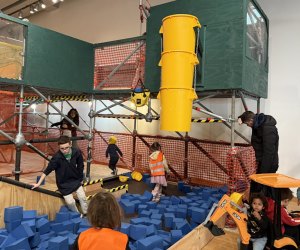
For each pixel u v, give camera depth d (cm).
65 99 761
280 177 327
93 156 930
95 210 219
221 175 672
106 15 1000
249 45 477
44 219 410
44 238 383
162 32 432
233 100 458
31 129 1070
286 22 632
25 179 651
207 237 381
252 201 316
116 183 704
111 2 985
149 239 352
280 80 638
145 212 472
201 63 466
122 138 869
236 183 465
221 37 449
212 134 744
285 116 632
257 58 544
